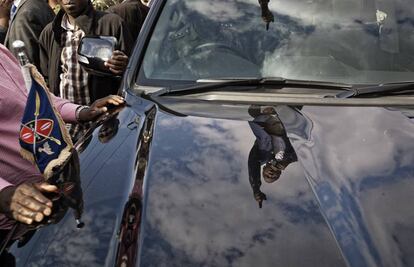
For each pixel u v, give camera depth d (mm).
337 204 1640
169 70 2654
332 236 1503
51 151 2066
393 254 1458
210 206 1625
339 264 1410
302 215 1577
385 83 2480
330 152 1893
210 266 1411
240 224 1545
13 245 1646
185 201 1655
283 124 2080
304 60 2580
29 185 1846
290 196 1659
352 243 1489
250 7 2771
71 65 4137
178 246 1482
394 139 1957
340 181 1742
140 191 1730
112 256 1496
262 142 1951
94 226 1616
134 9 5188
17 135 2172
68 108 2645
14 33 4496
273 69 2580
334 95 2367
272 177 1749
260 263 1415
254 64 2607
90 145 2145
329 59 2572
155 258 1449
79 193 1802
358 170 1793
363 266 1423
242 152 1891
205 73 2617
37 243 1602
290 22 2689
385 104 2270
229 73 2598
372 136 1984
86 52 2867
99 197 1752
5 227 1930
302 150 1898
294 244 1471
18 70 2297
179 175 1782
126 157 1966
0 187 1849
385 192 1685
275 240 1484
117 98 2547
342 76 2521
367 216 1598
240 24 2717
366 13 2695
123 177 1844
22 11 4531
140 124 2205
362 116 2148
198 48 2689
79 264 1481
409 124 2082
